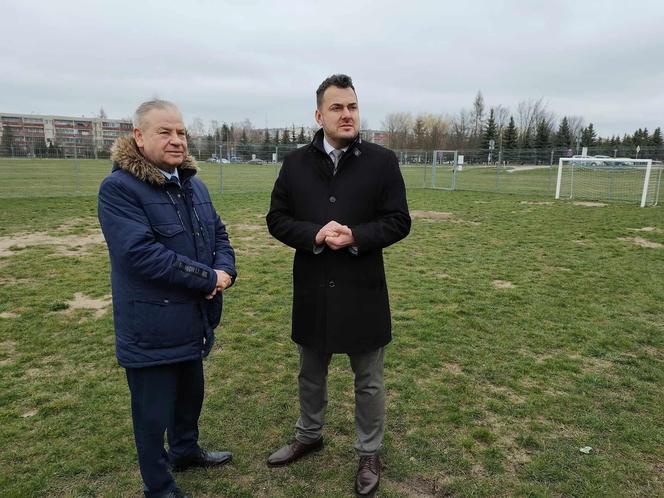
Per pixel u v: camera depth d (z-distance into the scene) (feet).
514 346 14.53
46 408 10.70
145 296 7.00
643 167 63.77
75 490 8.21
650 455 9.33
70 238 30.94
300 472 8.83
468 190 74.23
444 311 17.46
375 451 8.58
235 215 42.70
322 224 8.05
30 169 90.17
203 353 7.76
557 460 9.13
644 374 12.76
